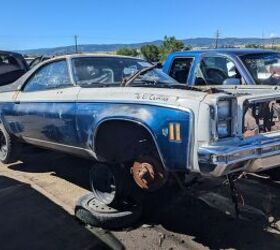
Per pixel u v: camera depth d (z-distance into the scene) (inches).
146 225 193.6
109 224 188.7
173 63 339.3
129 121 178.2
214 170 158.9
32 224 195.5
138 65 239.8
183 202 213.9
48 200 223.5
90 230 189.3
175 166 167.9
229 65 301.4
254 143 168.4
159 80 227.9
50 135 230.7
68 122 211.9
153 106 172.1
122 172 191.0
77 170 277.6
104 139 195.3
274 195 222.8
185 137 162.4
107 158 193.0
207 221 195.8
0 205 218.5
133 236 183.9
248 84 280.4
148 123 171.0
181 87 189.5
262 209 206.5
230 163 159.6
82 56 231.3
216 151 157.0
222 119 163.2
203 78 314.5
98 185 201.2
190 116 161.0
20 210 211.3
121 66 235.1
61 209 211.3
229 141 164.7
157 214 203.2
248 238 179.8
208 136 159.6
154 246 174.6
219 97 161.2
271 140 175.0
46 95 232.7
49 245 176.2
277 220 195.2
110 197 195.0
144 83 216.4
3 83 355.6
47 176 266.5
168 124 166.1
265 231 185.5
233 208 207.2
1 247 175.2
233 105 166.1
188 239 180.1
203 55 317.4
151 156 177.0
